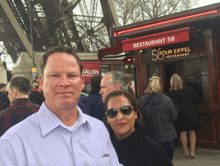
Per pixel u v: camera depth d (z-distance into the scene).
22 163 0.72
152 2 24.08
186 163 3.99
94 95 2.51
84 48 27.58
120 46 6.31
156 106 3.03
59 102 0.81
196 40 4.84
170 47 5.26
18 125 0.79
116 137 1.61
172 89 4.39
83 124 0.91
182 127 4.25
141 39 4.95
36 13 27.70
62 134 0.82
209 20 4.42
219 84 4.57
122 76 2.34
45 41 27.31
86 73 7.32
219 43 4.63
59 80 0.82
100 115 2.42
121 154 1.46
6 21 25.31
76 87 0.85
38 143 0.76
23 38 25.16
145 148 1.42
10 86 2.11
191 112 4.23
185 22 4.54
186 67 5.11
